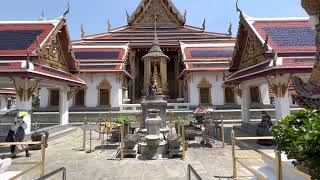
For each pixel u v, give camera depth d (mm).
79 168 9734
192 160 10766
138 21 43750
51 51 16000
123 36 40844
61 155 12062
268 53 12812
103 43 37844
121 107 29781
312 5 5359
